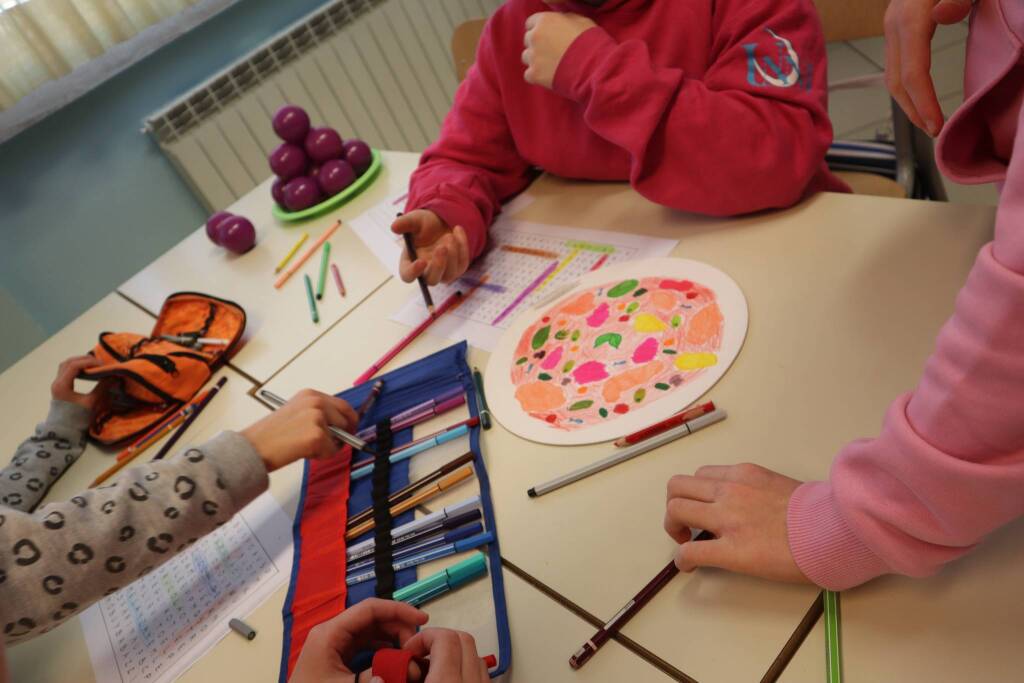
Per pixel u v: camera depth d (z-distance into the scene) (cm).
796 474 50
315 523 65
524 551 54
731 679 41
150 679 58
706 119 75
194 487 64
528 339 75
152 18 179
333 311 99
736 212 77
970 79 51
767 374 58
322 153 130
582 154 96
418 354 82
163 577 68
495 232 99
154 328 106
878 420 51
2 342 183
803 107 77
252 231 126
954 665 38
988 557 42
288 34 196
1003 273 30
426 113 224
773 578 44
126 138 190
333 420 71
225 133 193
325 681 46
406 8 209
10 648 67
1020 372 30
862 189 105
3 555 58
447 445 66
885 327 58
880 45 203
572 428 62
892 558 38
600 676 44
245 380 93
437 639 46
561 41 81
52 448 90
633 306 72
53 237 186
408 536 59
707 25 87
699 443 56
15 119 173
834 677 39
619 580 49
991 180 49
